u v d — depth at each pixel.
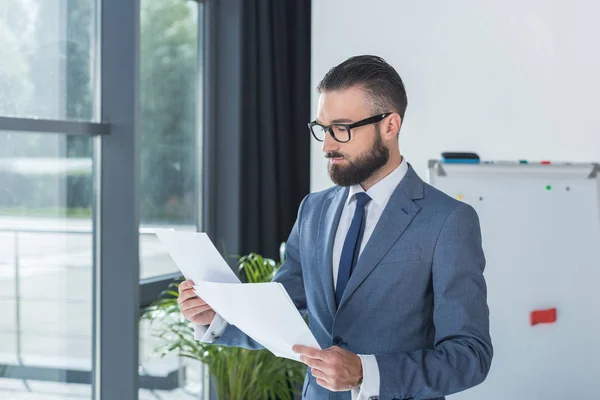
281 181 3.64
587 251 2.93
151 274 3.19
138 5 2.75
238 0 3.46
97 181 2.79
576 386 2.91
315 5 3.49
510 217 2.91
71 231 2.69
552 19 3.16
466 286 1.42
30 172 2.51
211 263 1.45
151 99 3.16
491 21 3.23
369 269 1.46
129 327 2.78
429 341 1.50
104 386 2.82
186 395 3.40
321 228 1.60
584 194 2.95
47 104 2.57
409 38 3.34
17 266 2.48
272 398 3.07
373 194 1.53
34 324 2.56
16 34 2.44
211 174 3.52
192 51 3.44
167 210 3.29
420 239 1.46
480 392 2.89
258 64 3.56
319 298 1.55
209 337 1.58
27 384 2.55
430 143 3.33
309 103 3.76
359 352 1.47
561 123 3.17
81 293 2.74
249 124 3.54
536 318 2.90
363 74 1.44
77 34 2.69
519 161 2.93
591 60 3.12
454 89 3.29
